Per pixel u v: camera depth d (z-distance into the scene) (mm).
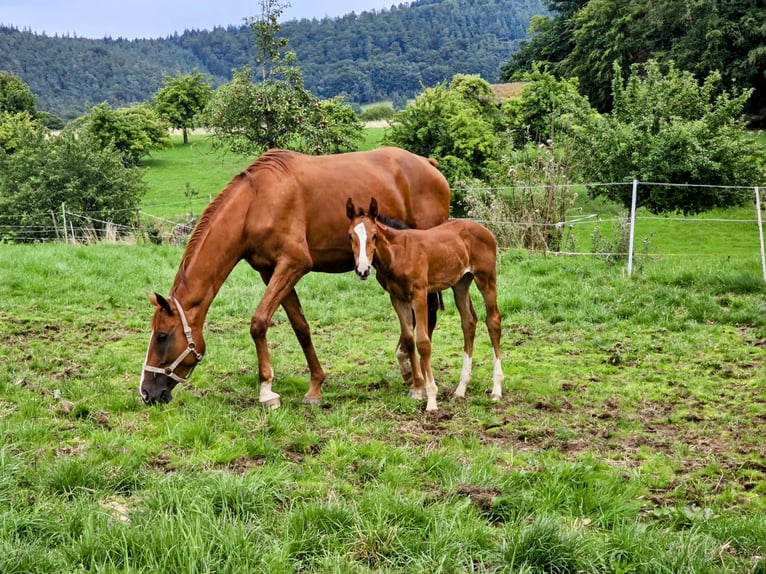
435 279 6160
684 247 21688
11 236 22672
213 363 7477
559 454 5023
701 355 7629
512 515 3945
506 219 14305
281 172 6195
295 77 20828
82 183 24109
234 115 20562
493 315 6539
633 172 19547
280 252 6133
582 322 9000
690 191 19984
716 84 39719
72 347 7938
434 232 6234
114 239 19891
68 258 12344
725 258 12586
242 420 5543
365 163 6699
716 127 20344
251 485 4043
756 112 40969
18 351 7656
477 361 7660
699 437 5379
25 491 4074
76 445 4973
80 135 25719
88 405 5836
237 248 6102
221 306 10055
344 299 10445
